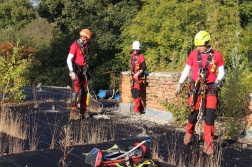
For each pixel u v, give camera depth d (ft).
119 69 59.62
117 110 26.40
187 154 13.89
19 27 140.97
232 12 46.65
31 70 67.72
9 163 11.70
